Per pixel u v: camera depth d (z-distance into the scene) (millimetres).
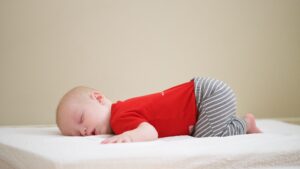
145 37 2268
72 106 1444
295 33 2590
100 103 1489
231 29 2447
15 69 2047
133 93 2254
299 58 2600
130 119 1350
